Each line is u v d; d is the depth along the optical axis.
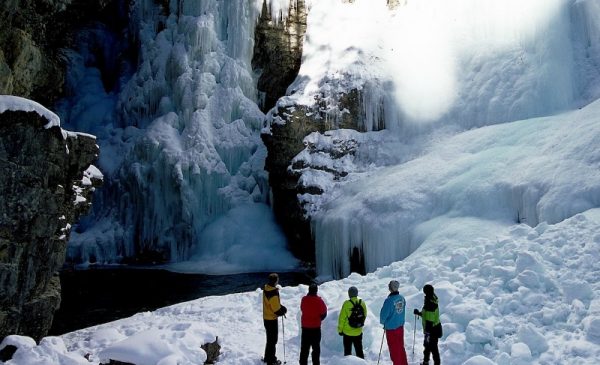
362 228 22.00
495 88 24.64
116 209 30.47
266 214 29.31
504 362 7.97
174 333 9.18
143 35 34.56
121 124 34.03
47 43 12.53
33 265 9.63
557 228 12.09
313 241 25.81
